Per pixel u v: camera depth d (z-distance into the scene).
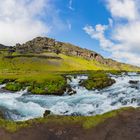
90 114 51.38
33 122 36.91
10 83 94.38
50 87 81.19
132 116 36.66
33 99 66.19
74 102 60.69
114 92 71.56
